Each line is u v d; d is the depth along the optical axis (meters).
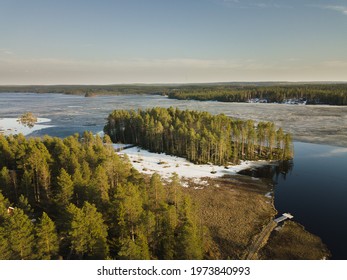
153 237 33.22
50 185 48.09
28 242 28.45
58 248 30.73
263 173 71.94
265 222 46.78
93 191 38.75
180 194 45.50
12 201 45.59
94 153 59.69
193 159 81.75
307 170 73.56
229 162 80.56
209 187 61.53
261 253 38.75
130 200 33.94
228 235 42.69
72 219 30.97
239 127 95.00
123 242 28.20
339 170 73.12
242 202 54.25
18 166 51.84
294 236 42.78
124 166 52.12
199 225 39.75
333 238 42.31
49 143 66.62
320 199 56.12
